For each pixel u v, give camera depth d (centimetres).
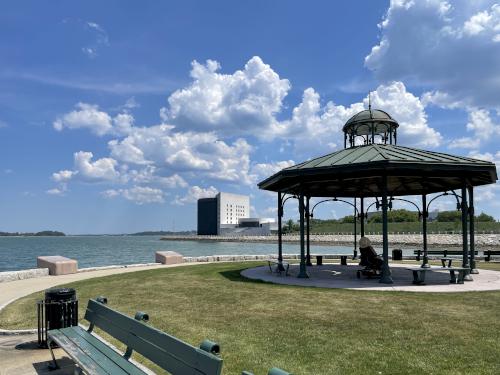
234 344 691
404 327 775
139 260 5109
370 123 1684
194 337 740
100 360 520
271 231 18738
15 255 6812
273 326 805
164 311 971
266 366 585
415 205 2005
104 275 1822
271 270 1855
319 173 1411
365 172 1435
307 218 2212
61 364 651
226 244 13612
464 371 550
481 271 1773
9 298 1266
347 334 738
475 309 927
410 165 1304
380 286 1311
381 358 607
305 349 658
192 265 2258
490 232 8812
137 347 496
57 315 706
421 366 571
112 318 591
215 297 1137
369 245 1566
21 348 735
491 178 1573
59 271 1897
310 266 2116
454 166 1337
